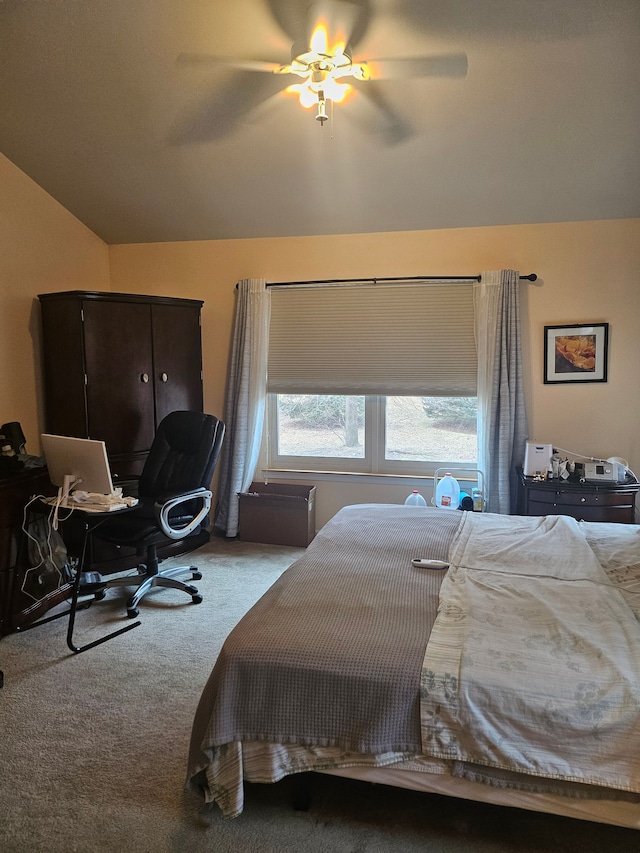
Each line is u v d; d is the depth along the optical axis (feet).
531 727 5.06
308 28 8.21
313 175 11.83
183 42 8.82
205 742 5.49
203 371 15.07
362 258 13.71
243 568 12.66
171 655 9.10
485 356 12.81
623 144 10.23
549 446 12.10
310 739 5.49
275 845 5.58
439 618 6.07
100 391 12.46
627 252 12.29
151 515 10.63
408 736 5.29
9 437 10.81
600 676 5.14
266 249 14.29
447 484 13.28
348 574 7.26
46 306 12.57
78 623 10.21
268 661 5.60
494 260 12.96
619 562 7.56
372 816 5.93
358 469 14.62
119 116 10.57
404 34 8.30
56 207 13.39
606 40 8.23
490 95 9.37
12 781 6.42
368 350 13.82
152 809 6.03
